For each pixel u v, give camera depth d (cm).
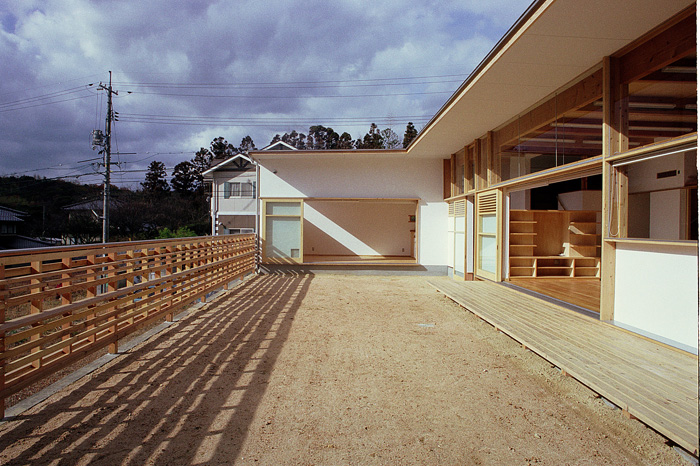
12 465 198
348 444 227
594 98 456
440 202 1033
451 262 986
